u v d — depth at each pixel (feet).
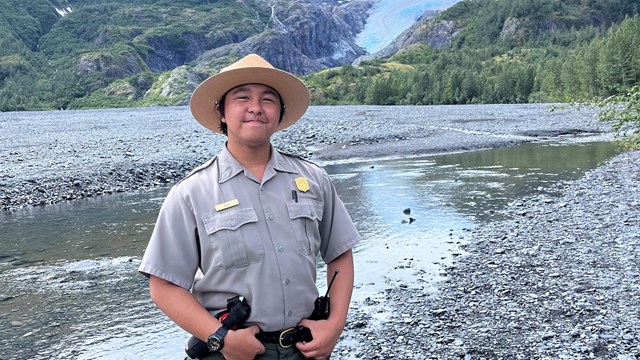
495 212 38.60
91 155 67.97
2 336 19.92
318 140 85.92
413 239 32.14
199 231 8.91
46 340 19.58
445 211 39.45
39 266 28.37
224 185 9.09
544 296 21.99
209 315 8.77
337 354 17.74
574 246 28.84
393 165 64.08
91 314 21.91
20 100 419.95
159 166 60.18
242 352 8.57
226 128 9.92
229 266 8.77
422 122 121.49
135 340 19.56
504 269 25.80
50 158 65.92
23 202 45.32
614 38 223.10
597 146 76.33
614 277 23.68
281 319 8.87
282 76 9.43
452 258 28.12
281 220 9.06
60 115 192.85
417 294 23.08
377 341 18.63
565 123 109.60
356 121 124.57
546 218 35.78
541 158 66.18
